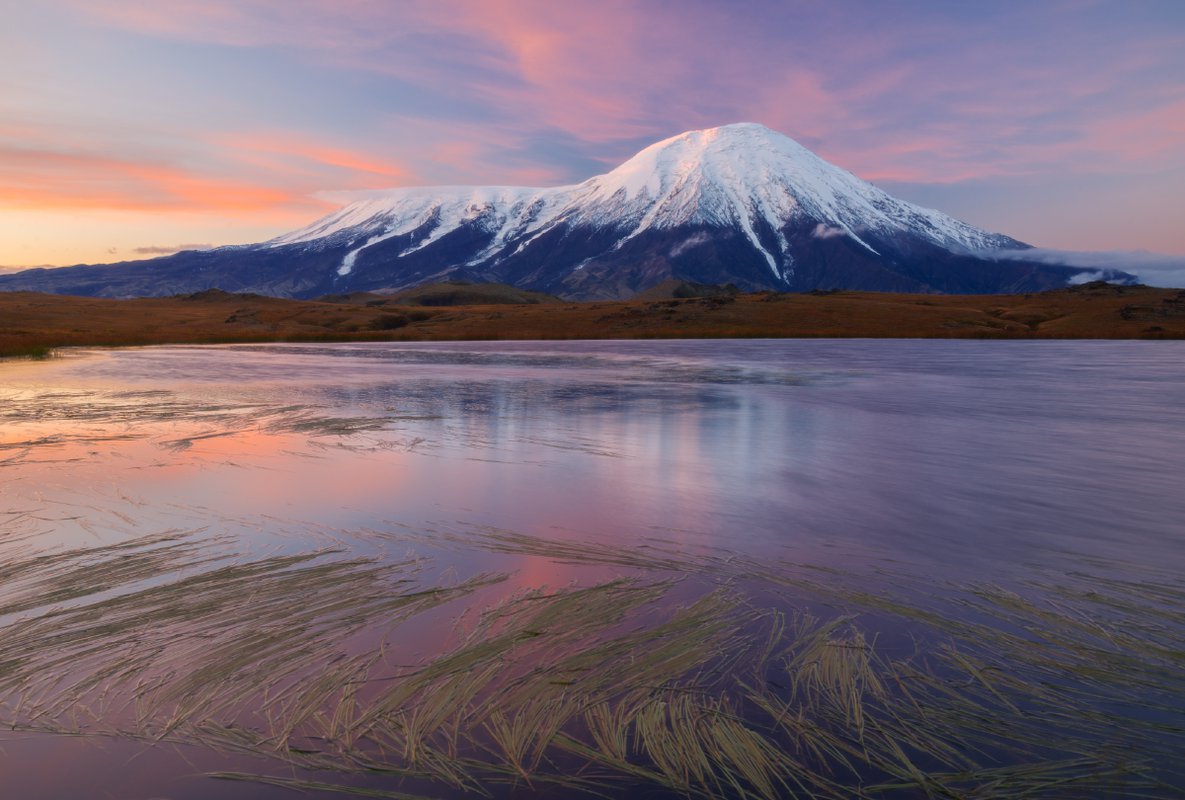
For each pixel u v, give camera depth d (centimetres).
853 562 672
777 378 3109
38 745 380
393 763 366
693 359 4653
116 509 876
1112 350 6009
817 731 394
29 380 2933
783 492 970
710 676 454
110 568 660
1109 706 419
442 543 736
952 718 407
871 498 935
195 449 1311
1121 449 1329
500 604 570
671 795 339
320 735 390
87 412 1866
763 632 516
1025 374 3378
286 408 1964
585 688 440
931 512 859
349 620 539
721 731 394
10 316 10838
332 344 7469
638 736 389
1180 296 12419
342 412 1883
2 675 457
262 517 838
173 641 505
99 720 405
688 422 1689
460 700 426
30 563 676
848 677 451
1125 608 560
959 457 1237
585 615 547
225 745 381
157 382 2841
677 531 778
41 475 1073
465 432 1528
